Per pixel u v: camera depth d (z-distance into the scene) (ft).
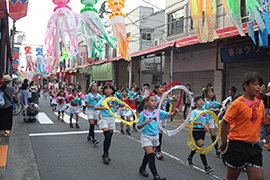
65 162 16.34
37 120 34.12
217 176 14.15
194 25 21.44
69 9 19.72
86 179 13.51
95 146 20.68
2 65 29.63
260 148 9.37
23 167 15.24
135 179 13.61
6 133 23.52
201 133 15.47
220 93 39.86
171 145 21.45
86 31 21.44
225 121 9.64
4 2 20.20
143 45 66.28
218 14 40.09
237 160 9.29
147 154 12.76
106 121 16.97
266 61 32.14
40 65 63.52
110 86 17.58
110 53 78.54
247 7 20.58
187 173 14.61
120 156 17.95
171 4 52.08
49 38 20.45
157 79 69.62
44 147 19.95
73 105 28.60
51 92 53.26
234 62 37.22
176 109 14.25
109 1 22.40
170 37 52.54
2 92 22.49
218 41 34.42
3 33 28.22
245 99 9.41
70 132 26.32
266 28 20.35
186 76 48.60
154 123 13.32
